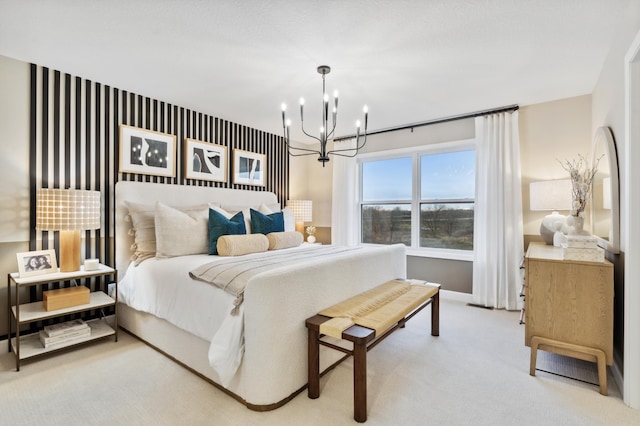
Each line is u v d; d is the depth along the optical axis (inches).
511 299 138.1
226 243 105.8
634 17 69.4
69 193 96.3
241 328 69.8
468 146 155.5
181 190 134.6
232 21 77.8
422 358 93.0
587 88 119.7
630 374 70.2
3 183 96.3
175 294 88.0
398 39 85.9
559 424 64.4
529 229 137.6
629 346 70.7
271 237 127.0
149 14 75.1
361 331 67.6
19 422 64.1
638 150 70.8
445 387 77.7
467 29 81.2
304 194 210.8
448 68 103.3
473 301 147.5
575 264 79.8
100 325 108.6
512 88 120.0
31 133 101.0
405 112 148.3
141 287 101.0
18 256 93.0
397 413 67.4
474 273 147.5
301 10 73.4
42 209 96.7
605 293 76.8
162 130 134.6
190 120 145.1
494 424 64.2
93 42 87.8
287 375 70.7
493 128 142.7
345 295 90.7
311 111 146.9
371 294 96.5
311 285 77.5
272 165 187.9
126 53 94.0
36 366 86.9
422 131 166.7
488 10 73.6
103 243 116.7
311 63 99.7
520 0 70.2
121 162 120.7
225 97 129.3
